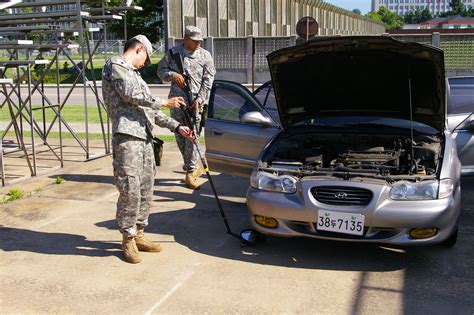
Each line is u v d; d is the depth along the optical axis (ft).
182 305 12.15
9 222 18.06
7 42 22.61
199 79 21.59
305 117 18.12
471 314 11.62
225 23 98.37
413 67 15.46
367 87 16.81
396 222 13.39
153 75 96.07
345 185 13.73
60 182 23.36
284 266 14.29
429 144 15.98
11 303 12.31
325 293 12.68
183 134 15.75
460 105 21.57
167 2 81.30
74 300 12.45
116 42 128.16
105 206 19.92
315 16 147.95
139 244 15.24
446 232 13.78
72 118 45.65
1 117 46.93
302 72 16.55
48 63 25.26
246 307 12.01
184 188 22.35
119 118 13.88
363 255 14.98
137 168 14.14
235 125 19.94
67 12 25.68
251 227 16.65
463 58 74.95
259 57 83.51
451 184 13.99
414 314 11.64
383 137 16.57
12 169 26.23
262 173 14.96
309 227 14.10
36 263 14.60
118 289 12.99
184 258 14.88
